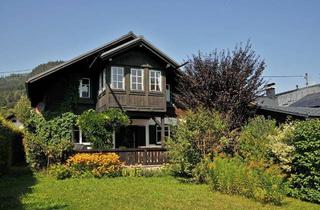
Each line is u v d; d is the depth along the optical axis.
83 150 20.42
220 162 14.71
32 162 20.00
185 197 13.03
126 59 25.20
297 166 13.53
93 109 26.47
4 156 18.36
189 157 17.16
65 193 13.52
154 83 25.91
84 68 26.77
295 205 12.06
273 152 14.04
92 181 17.05
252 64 23.86
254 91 23.41
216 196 13.34
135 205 11.47
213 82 23.19
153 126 28.97
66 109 25.73
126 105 24.67
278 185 12.34
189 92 23.92
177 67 26.17
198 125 17.20
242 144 16.19
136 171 19.28
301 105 38.91
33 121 25.06
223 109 22.58
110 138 24.14
